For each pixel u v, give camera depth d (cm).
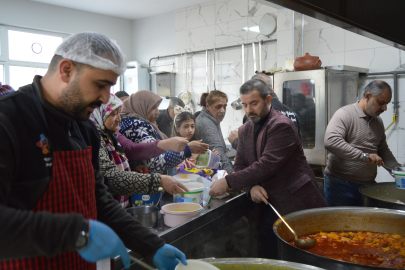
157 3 495
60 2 489
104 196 98
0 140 65
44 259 75
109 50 76
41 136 75
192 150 186
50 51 515
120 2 491
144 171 170
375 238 146
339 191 256
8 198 69
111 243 56
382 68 337
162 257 87
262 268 93
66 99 76
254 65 440
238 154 208
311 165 328
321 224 154
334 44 364
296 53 386
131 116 182
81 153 85
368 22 129
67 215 55
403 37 155
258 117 182
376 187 206
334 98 315
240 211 179
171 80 529
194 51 505
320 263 99
